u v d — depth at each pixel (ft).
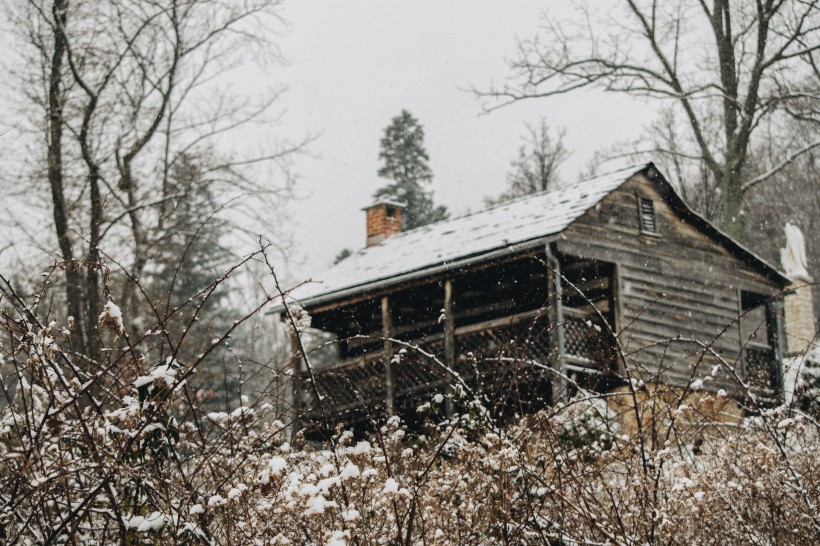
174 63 79.30
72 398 16.53
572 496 21.56
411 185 180.04
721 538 21.11
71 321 18.17
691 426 24.16
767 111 98.32
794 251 89.40
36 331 18.43
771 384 70.08
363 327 76.89
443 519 19.72
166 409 18.39
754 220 144.97
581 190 68.69
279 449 22.02
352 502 18.12
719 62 102.78
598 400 28.53
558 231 58.59
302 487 16.07
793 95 96.43
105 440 18.62
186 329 18.34
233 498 17.16
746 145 99.66
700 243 70.28
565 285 67.72
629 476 21.12
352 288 68.39
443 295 72.74
